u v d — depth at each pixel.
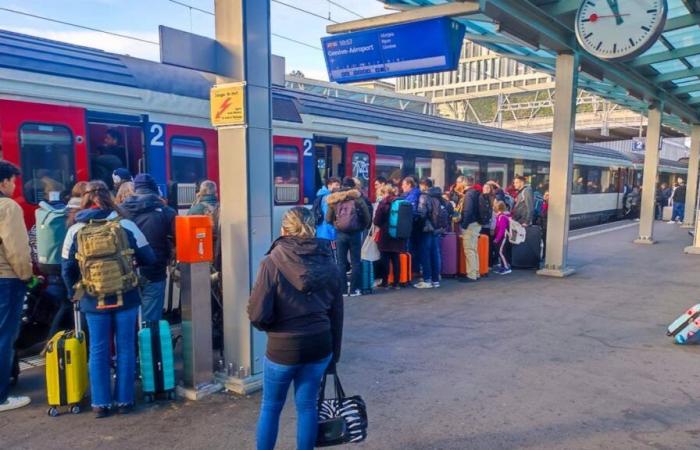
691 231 15.67
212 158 7.98
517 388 4.50
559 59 9.24
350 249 7.70
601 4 6.78
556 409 4.10
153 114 7.12
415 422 3.87
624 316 6.81
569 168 9.37
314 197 9.62
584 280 9.19
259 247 4.35
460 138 13.41
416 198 8.38
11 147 5.61
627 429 3.78
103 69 6.69
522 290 8.33
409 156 11.74
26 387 4.44
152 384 4.11
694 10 7.52
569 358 5.24
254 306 2.87
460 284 8.78
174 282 5.82
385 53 7.36
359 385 4.54
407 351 5.42
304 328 2.92
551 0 7.95
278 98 9.07
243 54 4.15
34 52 6.09
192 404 4.12
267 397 3.01
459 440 3.61
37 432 3.65
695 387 4.54
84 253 3.72
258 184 4.30
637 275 9.66
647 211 14.51
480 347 5.55
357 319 6.60
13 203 3.83
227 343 4.44
